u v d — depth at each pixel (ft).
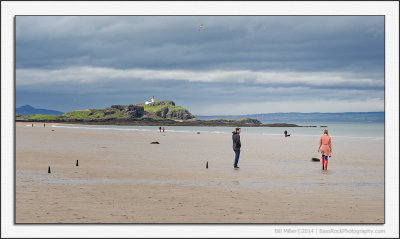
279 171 61.21
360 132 354.33
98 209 33.53
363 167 68.23
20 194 39.32
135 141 157.89
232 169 63.62
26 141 141.18
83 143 135.23
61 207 34.06
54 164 66.90
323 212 33.42
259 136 249.55
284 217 31.76
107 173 56.29
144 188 43.86
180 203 36.14
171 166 66.90
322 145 63.98
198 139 189.06
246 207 34.78
